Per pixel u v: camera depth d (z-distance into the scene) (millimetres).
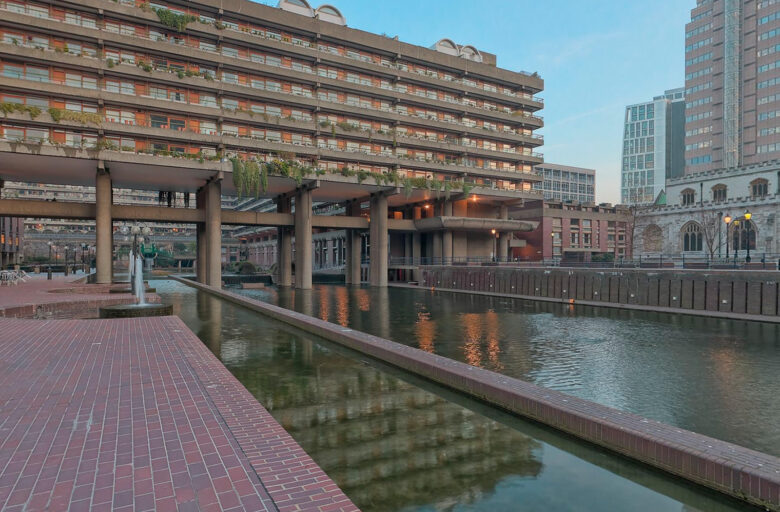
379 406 9078
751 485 5230
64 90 36469
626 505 5387
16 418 6090
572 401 8039
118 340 12016
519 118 62031
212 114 42656
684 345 18062
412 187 53812
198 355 10172
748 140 101750
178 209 46844
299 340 16359
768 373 13586
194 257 128125
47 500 3980
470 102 59656
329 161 50406
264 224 53438
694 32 115562
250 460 4895
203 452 5078
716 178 79812
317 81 48094
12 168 41562
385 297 42094
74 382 7914
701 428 9102
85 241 115188
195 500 4035
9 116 34812
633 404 10703
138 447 5184
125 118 39875
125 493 4133
